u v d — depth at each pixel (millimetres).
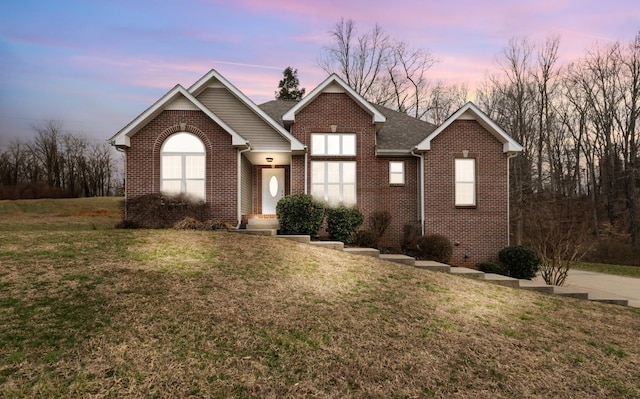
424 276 9492
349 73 37062
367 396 4203
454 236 15734
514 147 15578
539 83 32812
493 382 4699
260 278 7684
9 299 5941
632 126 31359
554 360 5465
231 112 15648
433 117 37906
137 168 13586
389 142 17203
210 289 6836
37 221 22359
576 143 34188
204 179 13727
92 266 7609
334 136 16312
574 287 12680
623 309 9227
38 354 4496
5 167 50219
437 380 4641
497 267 14125
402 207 16531
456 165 15992
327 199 16078
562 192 34000
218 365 4555
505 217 15891
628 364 5562
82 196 54719
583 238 18781
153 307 5918
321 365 4754
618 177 31734
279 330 5539
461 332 6148
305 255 9844
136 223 12969
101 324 5281
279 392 4148
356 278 8477
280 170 17750
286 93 32438
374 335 5703
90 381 4074
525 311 7730
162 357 4621
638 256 26641
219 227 12664
